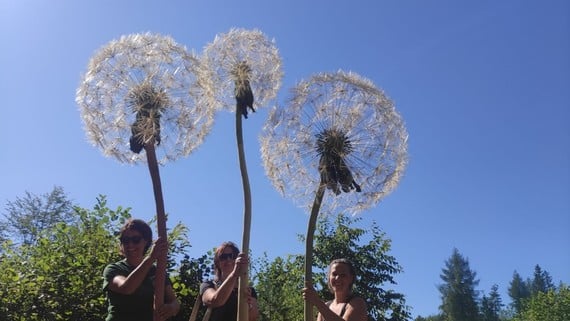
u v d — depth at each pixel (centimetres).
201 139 452
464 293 8088
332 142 467
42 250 815
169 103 441
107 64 449
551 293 3828
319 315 487
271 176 486
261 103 489
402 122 491
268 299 1377
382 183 473
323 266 1559
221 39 490
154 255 392
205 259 899
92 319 754
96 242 818
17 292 705
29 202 2652
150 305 421
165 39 458
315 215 452
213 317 461
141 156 455
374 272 1574
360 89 487
